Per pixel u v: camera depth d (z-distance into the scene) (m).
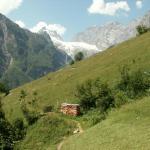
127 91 79.12
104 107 81.19
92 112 84.19
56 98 118.12
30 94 137.25
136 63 112.38
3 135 73.31
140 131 47.47
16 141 72.69
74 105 88.38
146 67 105.88
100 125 58.19
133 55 122.75
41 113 91.88
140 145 41.75
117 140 46.09
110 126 54.66
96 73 123.12
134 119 54.69
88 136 54.12
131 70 108.19
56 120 78.50
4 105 135.12
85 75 129.12
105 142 46.94
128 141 44.22
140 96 76.12
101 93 87.81
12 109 120.31
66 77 137.75
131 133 47.31
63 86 127.19
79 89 94.69
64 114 88.38
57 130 73.69
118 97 77.81
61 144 59.78
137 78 81.06
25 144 71.00
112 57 135.00
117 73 112.25
